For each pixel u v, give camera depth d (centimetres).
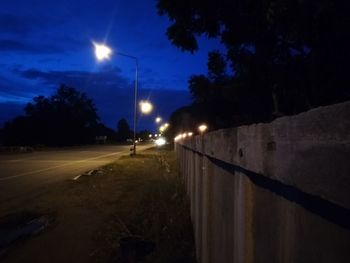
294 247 179
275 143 184
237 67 994
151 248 712
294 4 628
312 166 140
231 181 342
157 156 4028
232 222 334
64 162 3278
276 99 959
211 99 1415
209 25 929
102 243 801
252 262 261
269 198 228
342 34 633
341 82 730
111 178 1994
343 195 119
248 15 860
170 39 991
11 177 2078
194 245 729
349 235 131
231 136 301
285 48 862
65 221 1027
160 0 956
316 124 137
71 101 12219
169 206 1052
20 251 784
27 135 9806
